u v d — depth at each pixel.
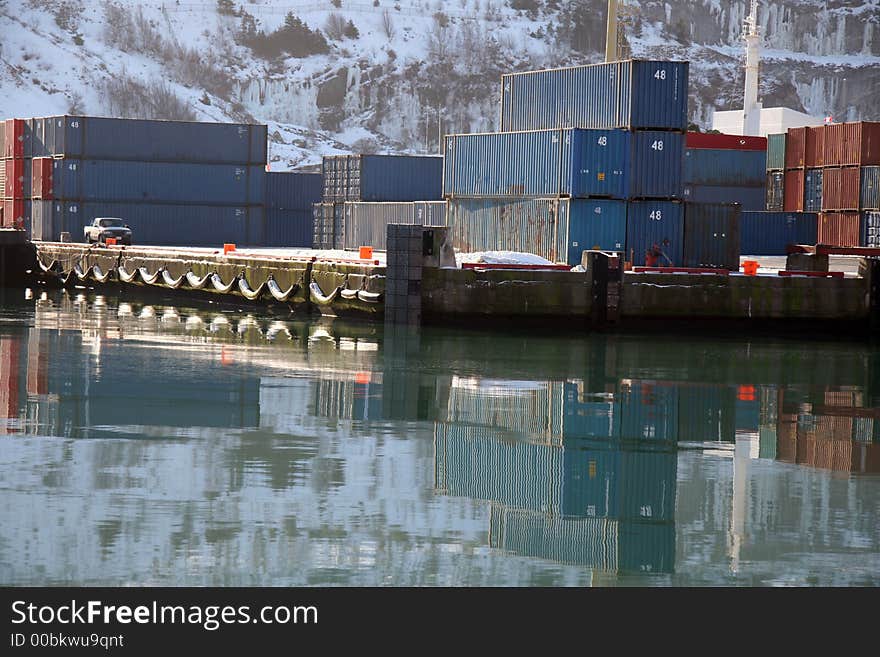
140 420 41.81
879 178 120.12
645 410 46.62
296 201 141.00
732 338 72.88
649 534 28.38
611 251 79.19
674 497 31.98
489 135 87.06
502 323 72.06
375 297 75.19
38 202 133.12
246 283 89.31
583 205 78.56
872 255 77.06
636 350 65.94
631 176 79.00
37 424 40.72
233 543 26.88
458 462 35.84
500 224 85.88
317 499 30.84
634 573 25.62
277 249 129.62
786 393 52.06
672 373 57.47
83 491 30.95
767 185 134.75
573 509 30.58
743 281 73.12
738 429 42.91
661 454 37.91
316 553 26.38
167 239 133.88
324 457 36.06
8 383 50.25
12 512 28.78
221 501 30.30
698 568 26.03
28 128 136.62
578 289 71.81
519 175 83.81
